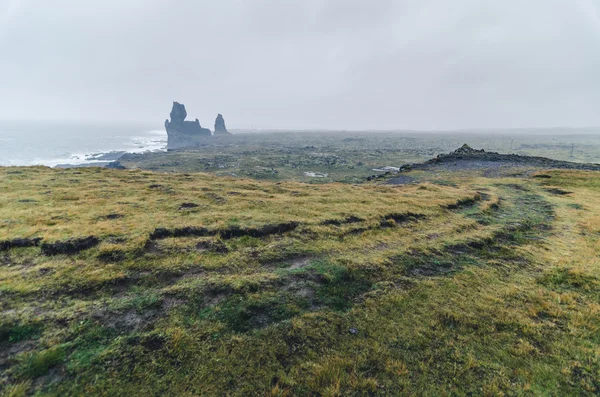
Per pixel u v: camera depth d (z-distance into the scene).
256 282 10.43
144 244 12.16
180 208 17.38
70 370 6.61
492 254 14.65
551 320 9.48
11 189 19.17
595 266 13.13
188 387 6.57
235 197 20.81
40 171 26.20
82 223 13.65
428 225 18.20
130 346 7.39
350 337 8.45
